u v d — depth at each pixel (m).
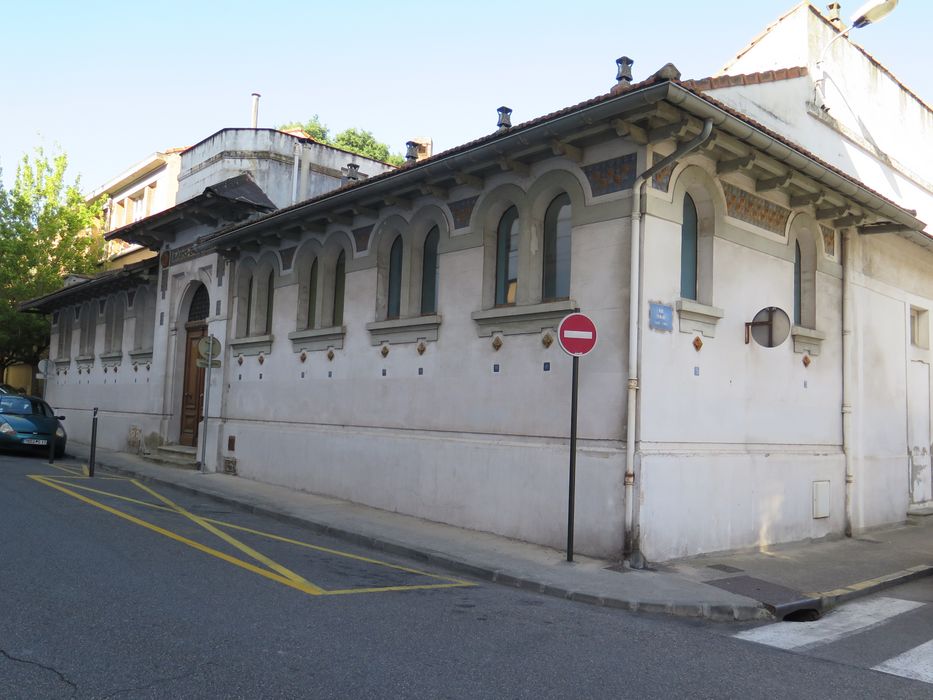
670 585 8.12
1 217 30.25
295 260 15.37
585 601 7.65
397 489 12.16
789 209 11.84
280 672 4.88
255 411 16.08
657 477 9.14
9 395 20.17
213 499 13.49
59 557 7.82
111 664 4.84
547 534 9.80
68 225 31.17
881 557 10.70
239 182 19.03
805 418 12.00
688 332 9.88
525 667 5.35
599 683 5.12
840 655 6.26
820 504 11.96
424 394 12.01
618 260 9.45
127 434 21.39
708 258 10.33
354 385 13.48
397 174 11.62
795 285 12.41
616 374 9.33
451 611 6.85
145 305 22.38
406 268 12.65
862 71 15.85
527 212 10.62
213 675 4.75
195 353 19.38
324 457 13.81
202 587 7.02
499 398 10.75
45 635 5.35
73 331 27.09
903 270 15.09
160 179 32.12
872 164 15.90
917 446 15.12
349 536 10.45
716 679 5.39
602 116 8.80
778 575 9.07
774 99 13.12
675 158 8.98
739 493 10.38
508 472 10.39
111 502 12.02
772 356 11.36
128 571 7.42
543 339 10.25
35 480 14.07
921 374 15.59
